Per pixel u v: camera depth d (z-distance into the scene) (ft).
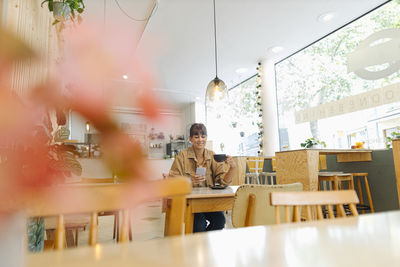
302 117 20.66
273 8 15.16
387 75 15.31
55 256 1.55
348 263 1.44
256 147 25.04
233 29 17.08
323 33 18.12
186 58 20.77
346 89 17.51
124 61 0.62
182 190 2.54
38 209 1.94
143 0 13.84
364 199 13.69
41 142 0.87
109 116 0.58
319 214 3.50
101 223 13.84
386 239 1.84
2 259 0.70
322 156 15.60
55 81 0.58
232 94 29.01
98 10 14.47
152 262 1.47
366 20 16.35
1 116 0.50
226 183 7.38
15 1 5.94
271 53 20.83
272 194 3.30
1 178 0.67
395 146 11.16
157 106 0.65
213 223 7.80
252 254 1.59
